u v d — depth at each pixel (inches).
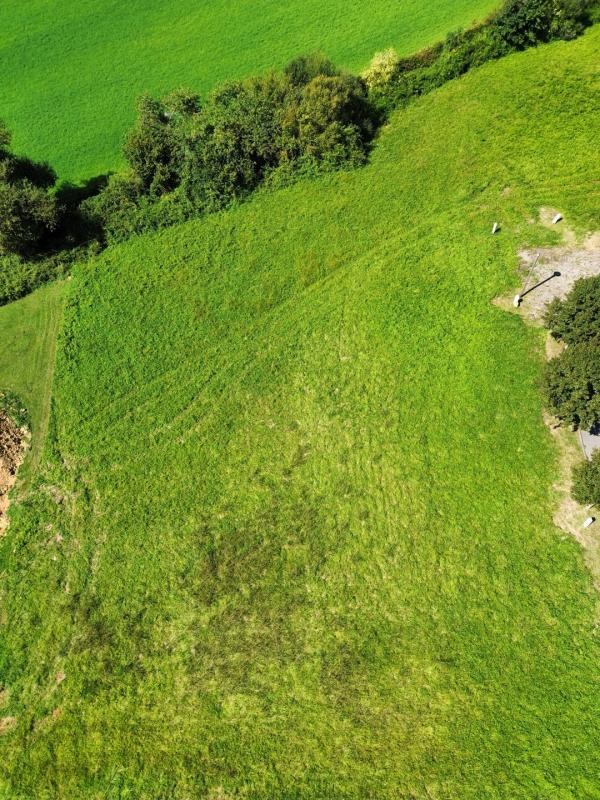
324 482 1252.5
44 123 1979.6
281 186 1724.9
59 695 1082.1
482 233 1560.0
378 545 1168.2
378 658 1063.0
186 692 1065.5
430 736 994.7
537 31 1859.0
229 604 1135.6
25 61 2156.7
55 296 1604.3
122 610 1151.6
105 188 1763.0
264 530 1205.7
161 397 1407.5
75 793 999.0
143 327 1514.5
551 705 992.9
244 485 1267.2
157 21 2225.6
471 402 1305.4
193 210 1694.1
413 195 1654.8
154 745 1028.5
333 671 1057.5
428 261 1537.9
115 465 1321.4
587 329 1207.6
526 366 1336.1
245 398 1389.0
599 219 1518.2
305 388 1385.3
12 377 1476.4
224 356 1457.9
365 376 1382.9
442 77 1849.2
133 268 1616.6
